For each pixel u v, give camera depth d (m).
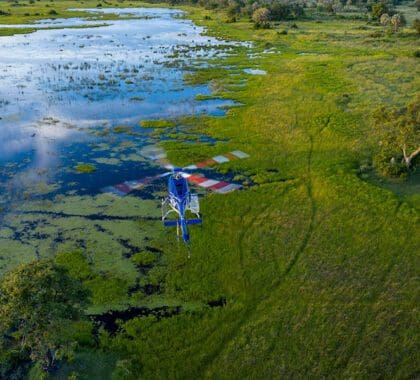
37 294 15.25
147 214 27.83
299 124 42.81
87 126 43.06
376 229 25.91
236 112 46.62
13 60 71.06
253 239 25.31
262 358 17.69
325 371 17.03
